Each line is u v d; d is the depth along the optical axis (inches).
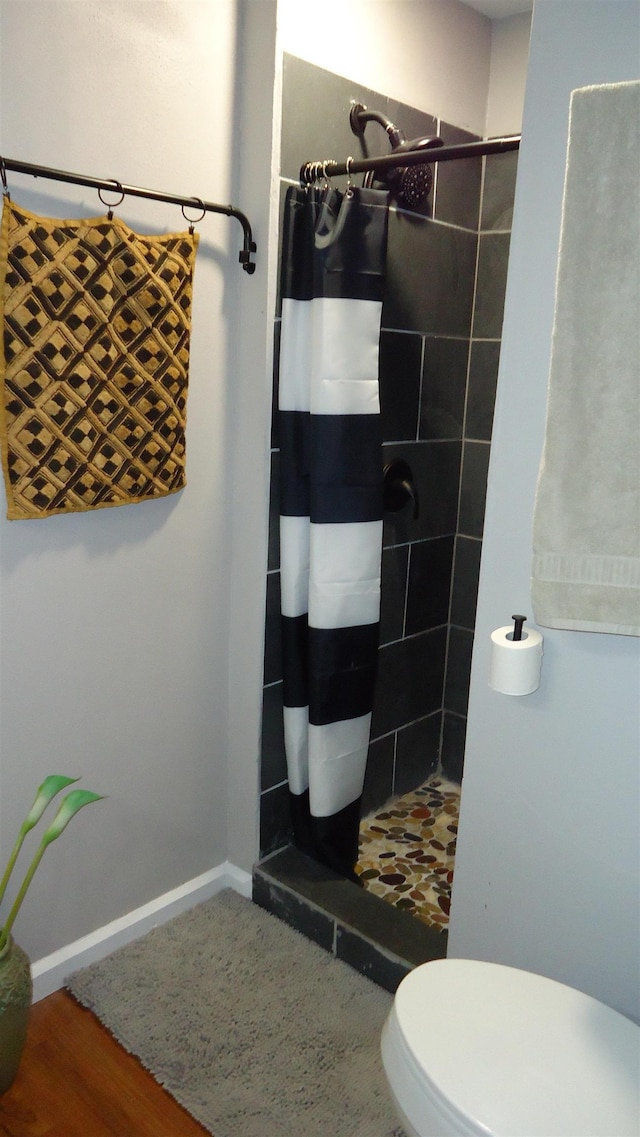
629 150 42.9
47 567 64.9
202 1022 69.4
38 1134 59.8
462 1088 42.8
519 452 53.7
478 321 98.2
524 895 59.1
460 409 100.7
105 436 64.6
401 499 89.6
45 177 56.7
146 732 76.3
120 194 63.8
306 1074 65.1
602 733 53.0
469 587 105.3
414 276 88.3
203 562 78.3
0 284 56.1
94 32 60.0
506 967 52.2
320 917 78.4
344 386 74.5
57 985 72.7
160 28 64.2
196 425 74.7
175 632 77.0
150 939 78.8
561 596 48.3
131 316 64.3
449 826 101.9
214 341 74.5
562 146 48.9
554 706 54.8
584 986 57.2
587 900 55.8
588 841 55.0
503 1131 40.7
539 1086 43.2
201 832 84.7
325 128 75.4
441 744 112.3
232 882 87.5
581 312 45.4
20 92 56.6
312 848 86.7
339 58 75.4
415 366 91.6
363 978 75.1
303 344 75.2
